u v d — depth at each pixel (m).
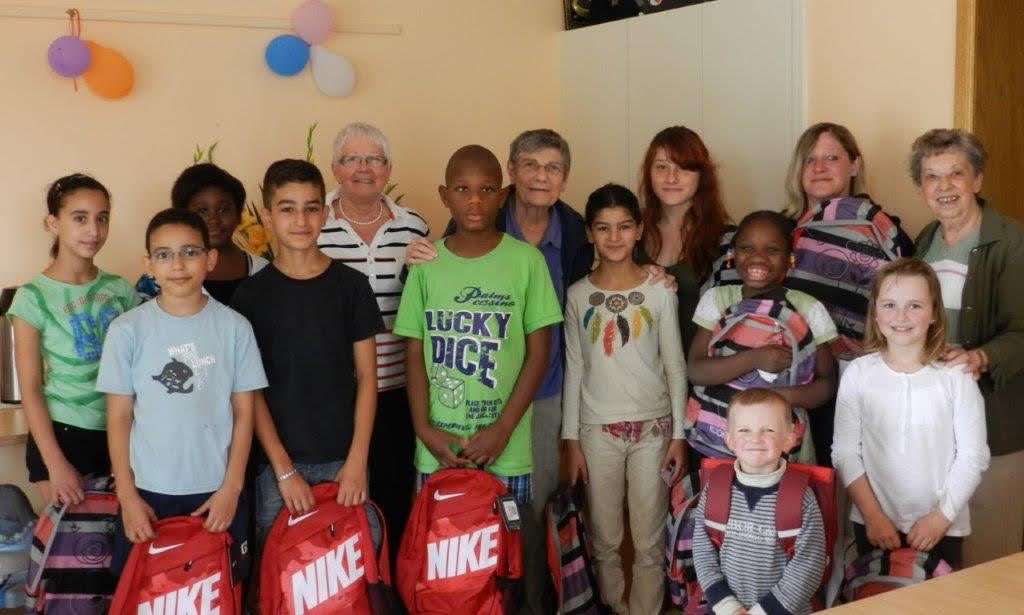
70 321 2.62
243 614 2.72
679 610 3.11
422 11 4.28
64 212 2.58
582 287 3.00
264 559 2.53
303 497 2.55
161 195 3.78
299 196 2.55
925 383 2.43
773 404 2.39
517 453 2.79
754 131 3.72
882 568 2.43
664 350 2.96
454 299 2.74
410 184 4.32
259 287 2.62
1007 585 1.79
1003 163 3.23
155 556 2.39
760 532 2.36
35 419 2.56
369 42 4.17
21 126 3.54
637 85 4.22
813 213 2.94
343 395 2.64
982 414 2.40
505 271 2.75
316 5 3.87
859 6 3.34
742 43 3.74
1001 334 2.57
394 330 2.78
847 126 3.41
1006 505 2.68
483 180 2.70
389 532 3.06
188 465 2.44
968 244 2.64
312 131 3.95
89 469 2.64
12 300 2.82
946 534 2.43
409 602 2.62
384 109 4.22
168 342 2.44
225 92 3.87
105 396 2.65
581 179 4.57
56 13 3.55
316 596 2.51
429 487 2.65
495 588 2.59
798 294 2.72
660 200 3.15
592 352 2.96
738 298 2.77
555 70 4.62
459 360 2.72
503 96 4.50
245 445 2.51
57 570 2.53
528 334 2.79
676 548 2.69
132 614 2.36
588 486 3.01
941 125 3.13
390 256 3.00
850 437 2.54
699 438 2.81
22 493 2.96
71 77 3.54
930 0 3.13
